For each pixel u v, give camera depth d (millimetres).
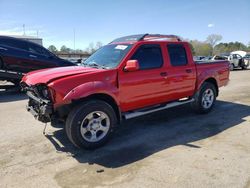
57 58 11016
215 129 5469
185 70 5914
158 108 5445
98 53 5578
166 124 5801
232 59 24359
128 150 4398
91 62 5285
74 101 4230
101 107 4391
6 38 9828
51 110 4164
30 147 4512
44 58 10562
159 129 5469
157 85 5340
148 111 5230
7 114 6684
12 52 9805
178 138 4949
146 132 5285
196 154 4203
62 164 3895
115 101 4625
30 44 10383
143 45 5148
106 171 3674
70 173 3627
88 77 4371
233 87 11516
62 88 4102
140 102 5141
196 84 6262
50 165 3861
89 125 4355
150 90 5230
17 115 6574
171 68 5609
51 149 4434
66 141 4789
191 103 6438
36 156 4160
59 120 4363
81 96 4133
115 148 4488
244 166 3781
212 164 3844
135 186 3281
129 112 5094
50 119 4305
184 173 3588
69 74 4359
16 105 7805
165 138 4953
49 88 4129
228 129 5465
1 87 10078
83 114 4211
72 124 4180
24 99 8805
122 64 4758
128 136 5066
